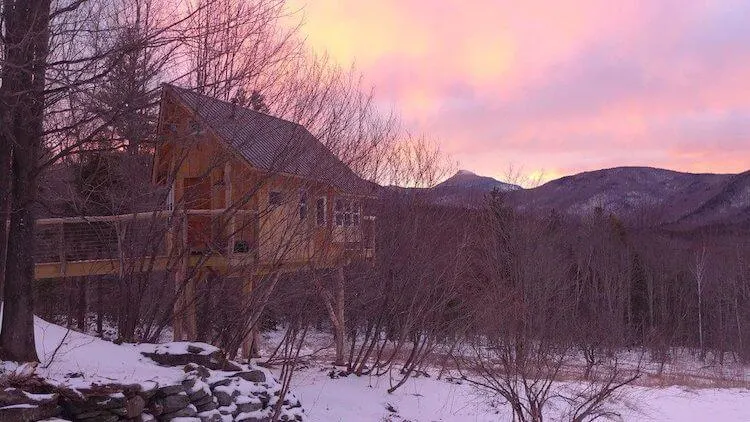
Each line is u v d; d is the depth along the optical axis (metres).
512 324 14.45
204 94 11.42
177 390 7.74
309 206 13.56
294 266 14.09
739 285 50.00
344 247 15.63
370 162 16.86
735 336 46.19
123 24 9.20
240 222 13.43
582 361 23.09
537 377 13.37
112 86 8.30
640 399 18.59
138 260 12.00
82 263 14.46
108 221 12.66
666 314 42.16
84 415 6.51
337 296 16.75
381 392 15.76
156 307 11.97
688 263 52.19
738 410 19.72
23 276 7.51
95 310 21.89
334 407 13.59
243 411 8.91
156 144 11.04
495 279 17.94
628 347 32.78
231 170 12.97
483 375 14.18
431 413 14.67
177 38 8.83
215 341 12.98
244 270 12.80
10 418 5.68
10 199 7.51
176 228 12.25
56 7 8.19
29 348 7.53
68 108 8.34
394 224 17.48
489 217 21.02
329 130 13.99
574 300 23.89
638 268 49.84
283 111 13.15
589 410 13.39
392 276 17.33
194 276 12.56
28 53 7.47
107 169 11.62
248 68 11.83
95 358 8.52
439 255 17.75
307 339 22.80
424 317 17.23
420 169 21.75
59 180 10.97
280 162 12.60
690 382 26.64
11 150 7.54
